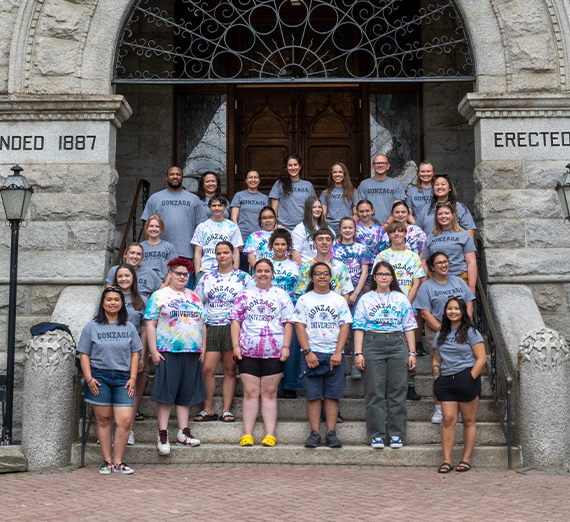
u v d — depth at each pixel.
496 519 4.81
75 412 7.05
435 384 6.68
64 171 8.62
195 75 11.98
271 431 6.91
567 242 8.57
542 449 6.65
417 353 8.00
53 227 8.52
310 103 12.15
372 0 12.05
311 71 12.12
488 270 8.52
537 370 6.77
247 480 5.99
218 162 11.98
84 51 8.79
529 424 6.73
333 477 6.15
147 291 7.63
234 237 8.27
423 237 8.20
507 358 7.46
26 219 8.55
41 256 8.47
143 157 11.69
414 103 12.03
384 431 6.83
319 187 12.05
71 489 5.72
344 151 12.06
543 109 8.73
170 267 6.98
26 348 6.89
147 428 7.18
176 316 6.84
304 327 6.91
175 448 6.82
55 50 8.77
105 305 6.54
